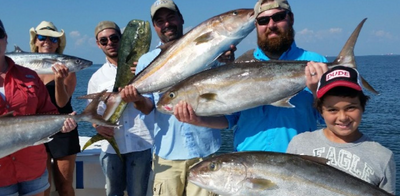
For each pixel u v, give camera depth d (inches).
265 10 126.6
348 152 102.2
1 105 140.3
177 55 146.4
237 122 136.8
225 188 96.3
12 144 135.1
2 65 143.3
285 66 121.6
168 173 164.7
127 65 179.0
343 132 99.7
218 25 141.3
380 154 99.8
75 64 215.5
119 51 179.6
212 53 142.1
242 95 122.6
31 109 147.4
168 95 129.6
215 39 141.5
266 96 121.7
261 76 121.6
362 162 99.9
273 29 126.5
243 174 95.0
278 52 131.0
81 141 262.8
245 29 140.1
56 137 192.9
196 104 126.3
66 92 199.6
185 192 167.2
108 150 196.4
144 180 198.1
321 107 102.5
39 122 139.6
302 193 92.0
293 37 131.3
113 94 162.1
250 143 129.6
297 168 93.0
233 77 123.2
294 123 126.0
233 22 139.8
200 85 125.9
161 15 173.3
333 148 104.1
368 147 101.6
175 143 163.5
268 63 122.6
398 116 968.3
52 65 209.2
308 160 94.0
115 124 150.9
